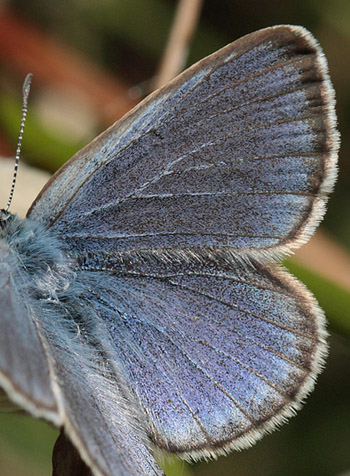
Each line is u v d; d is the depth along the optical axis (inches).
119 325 3.7
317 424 4.2
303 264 3.9
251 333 3.7
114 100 4.5
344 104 4.5
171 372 3.7
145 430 3.6
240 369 3.6
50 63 4.5
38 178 4.1
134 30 4.6
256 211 3.6
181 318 3.7
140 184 3.7
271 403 3.6
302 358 3.6
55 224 3.7
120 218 3.7
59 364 3.5
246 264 3.7
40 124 4.1
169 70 4.3
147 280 3.7
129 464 3.4
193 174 3.6
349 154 4.5
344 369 4.3
